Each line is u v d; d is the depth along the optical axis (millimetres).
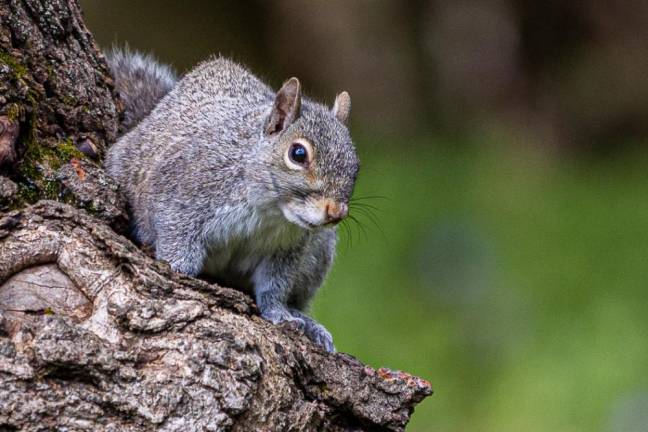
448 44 18625
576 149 18578
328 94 18266
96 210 6902
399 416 6848
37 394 5449
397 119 18000
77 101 7352
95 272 6031
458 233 14914
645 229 15430
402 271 14320
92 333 5738
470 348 13281
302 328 7902
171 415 5711
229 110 8031
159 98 8922
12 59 6863
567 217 15828
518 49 18922
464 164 17000
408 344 13289
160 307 5984
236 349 6020
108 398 5598
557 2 19250
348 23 18062
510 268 14430
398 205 15641
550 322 13641
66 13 7391
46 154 6883
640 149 18391
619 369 12820
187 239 7715
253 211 7879
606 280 14320
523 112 18812
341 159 7816
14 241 6016
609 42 19312
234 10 18688
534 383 12828
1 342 5465
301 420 6223
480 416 12602
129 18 18312
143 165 7770
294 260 8219
